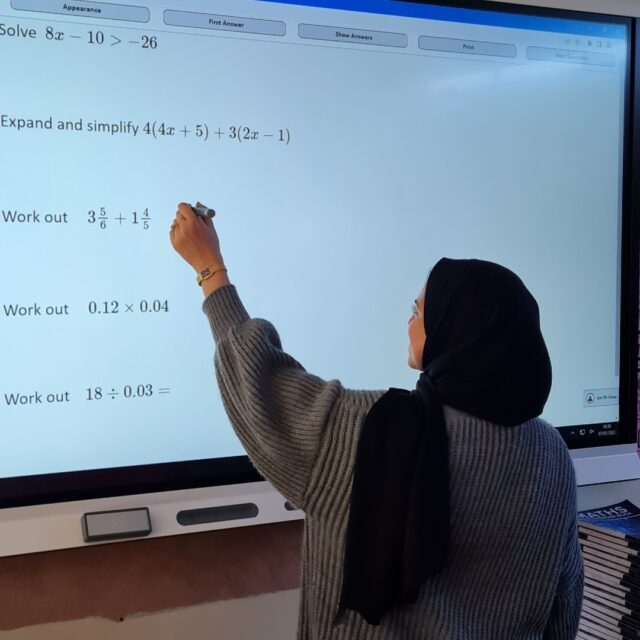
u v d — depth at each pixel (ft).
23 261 3.74
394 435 2.55
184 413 4.07
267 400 2.69
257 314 4.23
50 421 3.81
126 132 3.90
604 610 4.25
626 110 5.06
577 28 4.89
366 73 4.40
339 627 2.67
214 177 4.09
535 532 2.72
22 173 3.72
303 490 2.68
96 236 3.86
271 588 4.17
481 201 4.72
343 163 4.38
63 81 3.77
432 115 4.57
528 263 4.85
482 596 2.69
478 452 2.59
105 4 3.83
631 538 4.21
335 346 4.41
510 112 4.76
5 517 3.69
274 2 4.17
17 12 3.67
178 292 4.04
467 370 2.61
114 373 3.93
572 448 4.96
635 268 5.10
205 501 4.07
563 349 4.94
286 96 4.22
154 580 3.97
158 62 3.94
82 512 3.84
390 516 2.48
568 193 4.93
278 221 4.25
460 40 4.61
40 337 3.78
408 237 4.55
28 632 3.68
